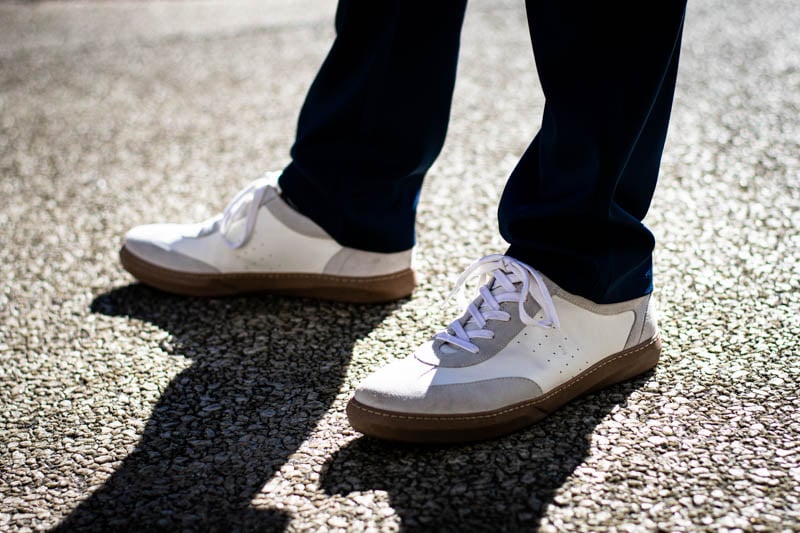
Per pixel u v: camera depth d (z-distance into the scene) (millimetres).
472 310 1292
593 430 1239
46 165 2594
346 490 1137
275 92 3225
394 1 1418
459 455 1202
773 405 1265
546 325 1260
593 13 1119
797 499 1065
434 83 1496
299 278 1693
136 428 1312
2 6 5031
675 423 1239
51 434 1310
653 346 1367
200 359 1509
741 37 3631
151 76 3514
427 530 1050
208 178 2434
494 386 1220
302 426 1295
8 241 2074
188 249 1722
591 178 1200
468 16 4266
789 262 1720
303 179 1626
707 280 1670
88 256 1975
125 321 1665
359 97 1521
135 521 1102
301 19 4387
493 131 2699
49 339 1610
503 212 1305
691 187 2156
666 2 1108
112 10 4855
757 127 2572
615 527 1039
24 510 1137
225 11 4707
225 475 1187
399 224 1637
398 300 1693
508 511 1077
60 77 3555
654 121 1234
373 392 1205
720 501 1071
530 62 3451
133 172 2508
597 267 1253
